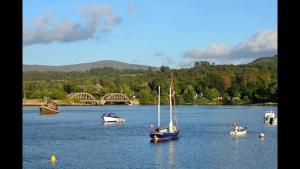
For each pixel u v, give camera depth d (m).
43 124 93.38
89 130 79.56
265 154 46.19
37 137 65.56
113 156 45.59
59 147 53.16
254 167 38.09
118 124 94.88
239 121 99.06
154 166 39.31
